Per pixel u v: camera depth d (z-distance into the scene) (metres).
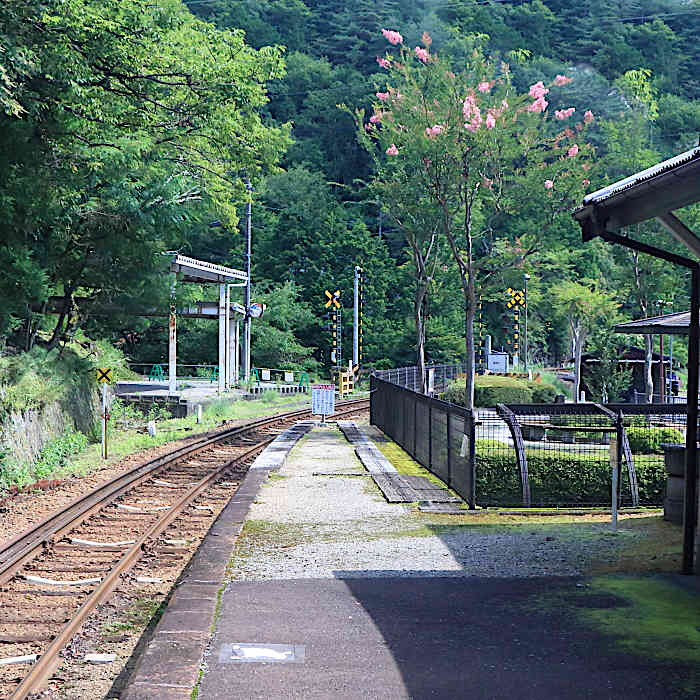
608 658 5.82
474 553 9.40
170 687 5.23
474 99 23.98
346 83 97.50
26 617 7.97
